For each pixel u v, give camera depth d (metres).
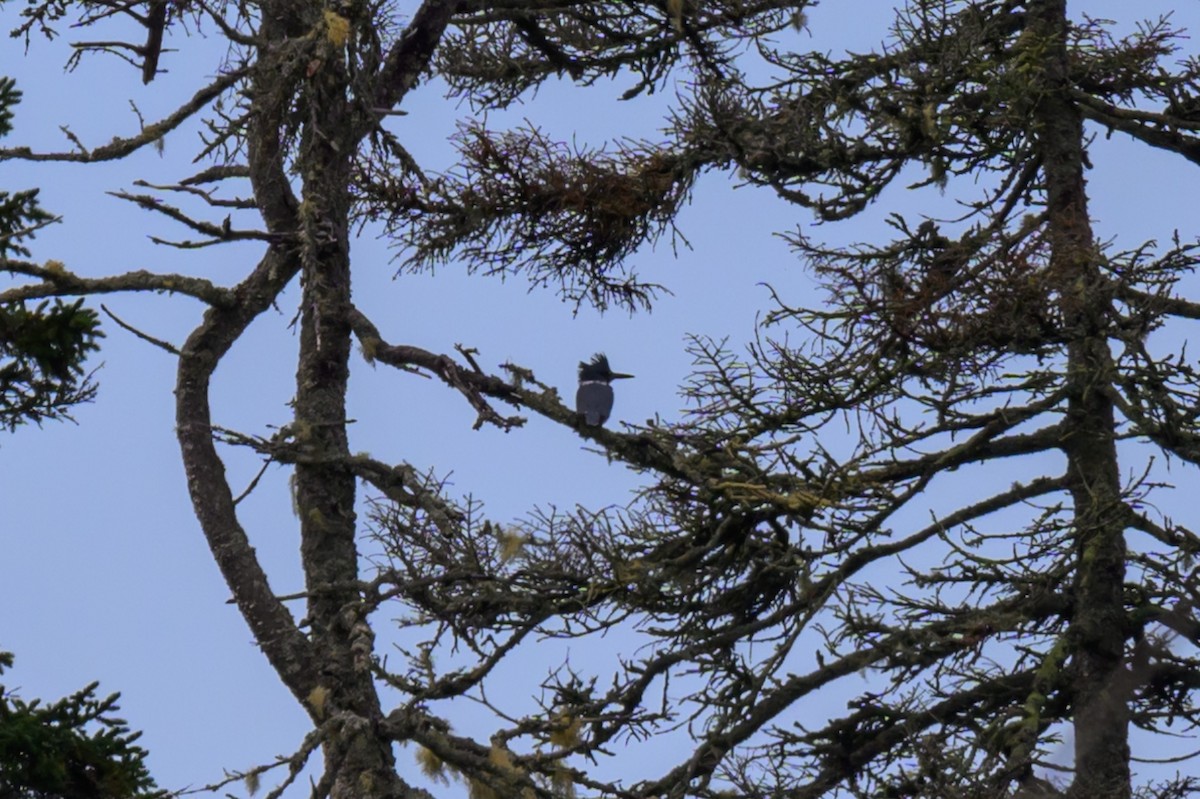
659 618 29.59
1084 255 29.06
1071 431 30.53
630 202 34.38
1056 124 33.88
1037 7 34.97
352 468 28.08
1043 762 27.58
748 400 30.70
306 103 28.56
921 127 32.50
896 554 30.33
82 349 24.19
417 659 27.38
